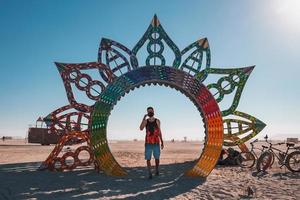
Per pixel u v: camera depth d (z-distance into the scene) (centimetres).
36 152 2428
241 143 1525
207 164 1125
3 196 786
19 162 1648
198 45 1350
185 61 1330
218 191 838
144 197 771
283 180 1025
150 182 999
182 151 2892
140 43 1291
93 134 1141
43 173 1216
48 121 1312
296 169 1264
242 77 1445
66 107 1315
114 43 1304
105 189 881
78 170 1305
